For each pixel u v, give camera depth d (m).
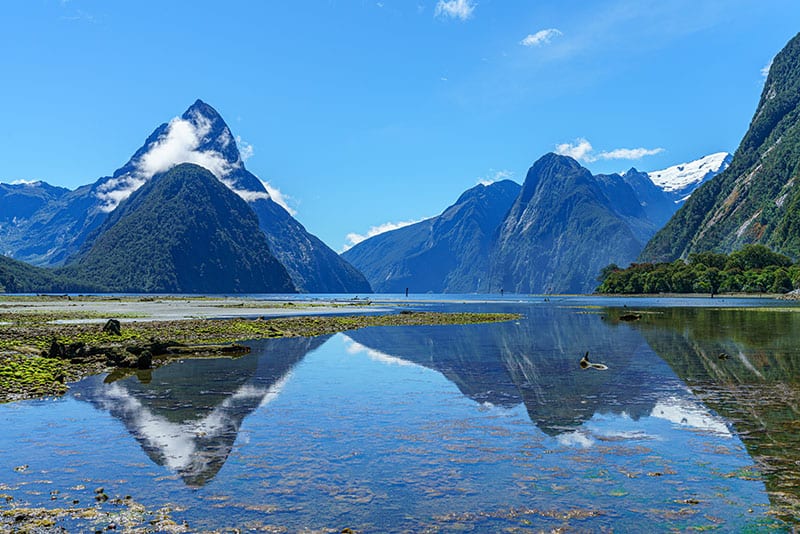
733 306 122.75
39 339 41.28
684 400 22.17
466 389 24.83
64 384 25.95
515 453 15.75
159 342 37.31
